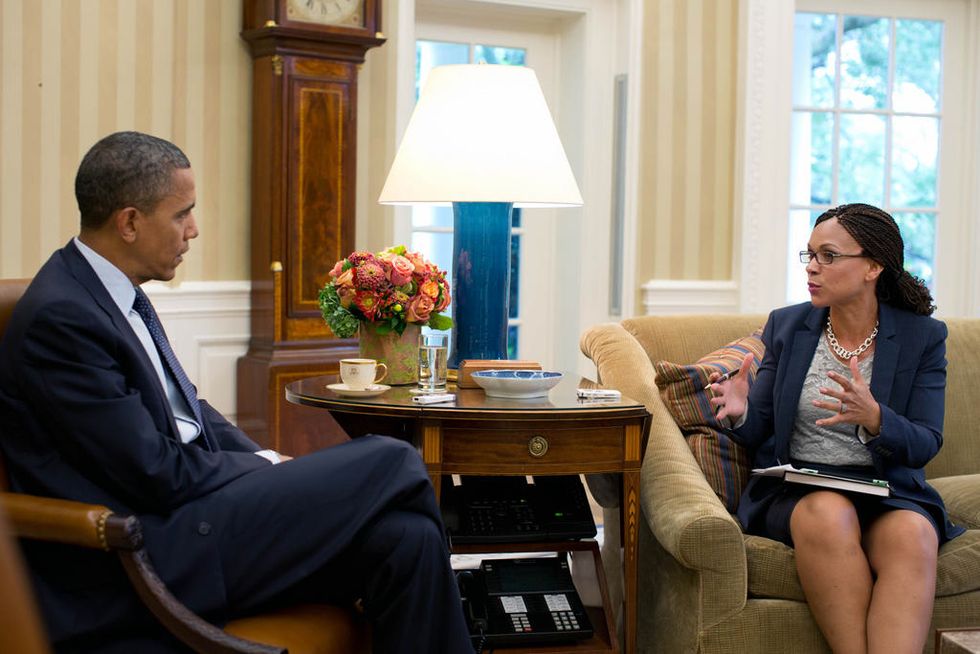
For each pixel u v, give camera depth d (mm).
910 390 2414
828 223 2449
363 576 1923
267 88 3840
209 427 2139
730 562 2219
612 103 4672
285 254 3848
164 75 3805
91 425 1761
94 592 1742
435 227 4590
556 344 4883
